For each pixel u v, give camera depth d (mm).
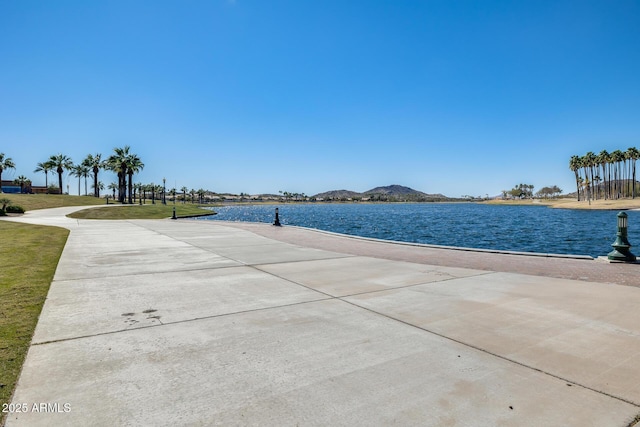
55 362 3248
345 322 4434
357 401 2684
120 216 39062
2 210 32875
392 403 2658
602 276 7035
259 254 10102
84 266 8070
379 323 4398
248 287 6238
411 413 2533
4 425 2320
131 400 2658
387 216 82562
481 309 4953
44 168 104188
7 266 7805
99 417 2434
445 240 30109
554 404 2654
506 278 6949
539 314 4715
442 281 6723
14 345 3604
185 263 8570
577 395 2779
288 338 3904
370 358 3416
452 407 2607
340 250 11039
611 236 32719
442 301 5352
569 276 7086
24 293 5613
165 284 6414
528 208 143375
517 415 2514
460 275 7270
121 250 10688
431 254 10188
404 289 6113
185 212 57812
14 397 2658
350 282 6648
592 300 5352
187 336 3941
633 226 45562
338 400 2695
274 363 3297
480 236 33531
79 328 4133
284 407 2596
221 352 3527
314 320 4504
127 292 5824
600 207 103688
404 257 9648
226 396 2732
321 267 8164
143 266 8141
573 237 32031
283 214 98812
